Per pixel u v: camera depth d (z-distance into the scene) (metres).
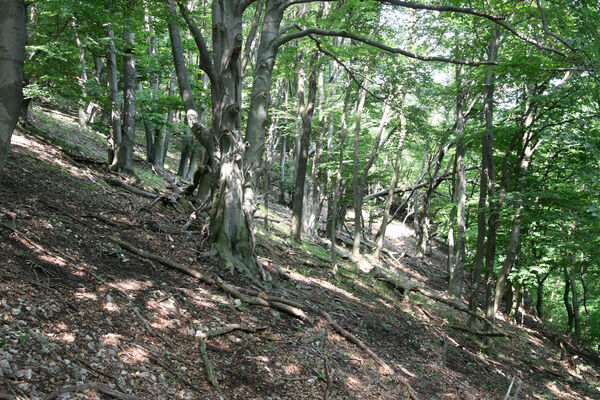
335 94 23.70
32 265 5.43
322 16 16.12
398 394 6.92
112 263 6.79
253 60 22.72
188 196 12.95
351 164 24.14
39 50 11.34
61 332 4.46
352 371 6.91
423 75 17.42
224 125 8.69
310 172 21.11
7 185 7.75
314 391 5.76
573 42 7.86
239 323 6.62
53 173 9.87
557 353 16.27
